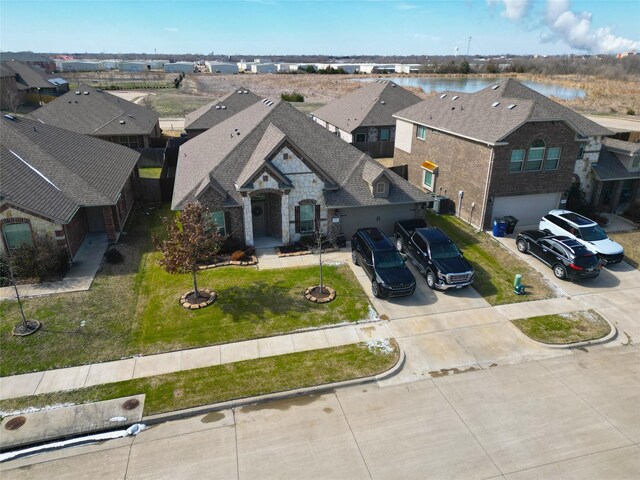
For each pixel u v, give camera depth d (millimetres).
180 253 18406
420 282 22141
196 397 14539
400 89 51406
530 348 17359
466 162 28875
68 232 22781
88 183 25109
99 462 12328
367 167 26312
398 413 14102
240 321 18547
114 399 14438
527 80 154500
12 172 22375
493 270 23297
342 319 18844
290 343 17281
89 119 44625
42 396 14523
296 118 28141
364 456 12508
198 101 87750
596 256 22109
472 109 30859
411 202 25578
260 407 14320
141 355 16500
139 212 30891
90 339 17297
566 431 13469
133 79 142125
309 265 23266
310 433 13312
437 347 17281
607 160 31719
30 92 82000
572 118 30781
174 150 41031
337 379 15414
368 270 21453
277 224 25766
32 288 20516
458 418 13906
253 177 23250
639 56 193500
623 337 18172
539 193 28094
